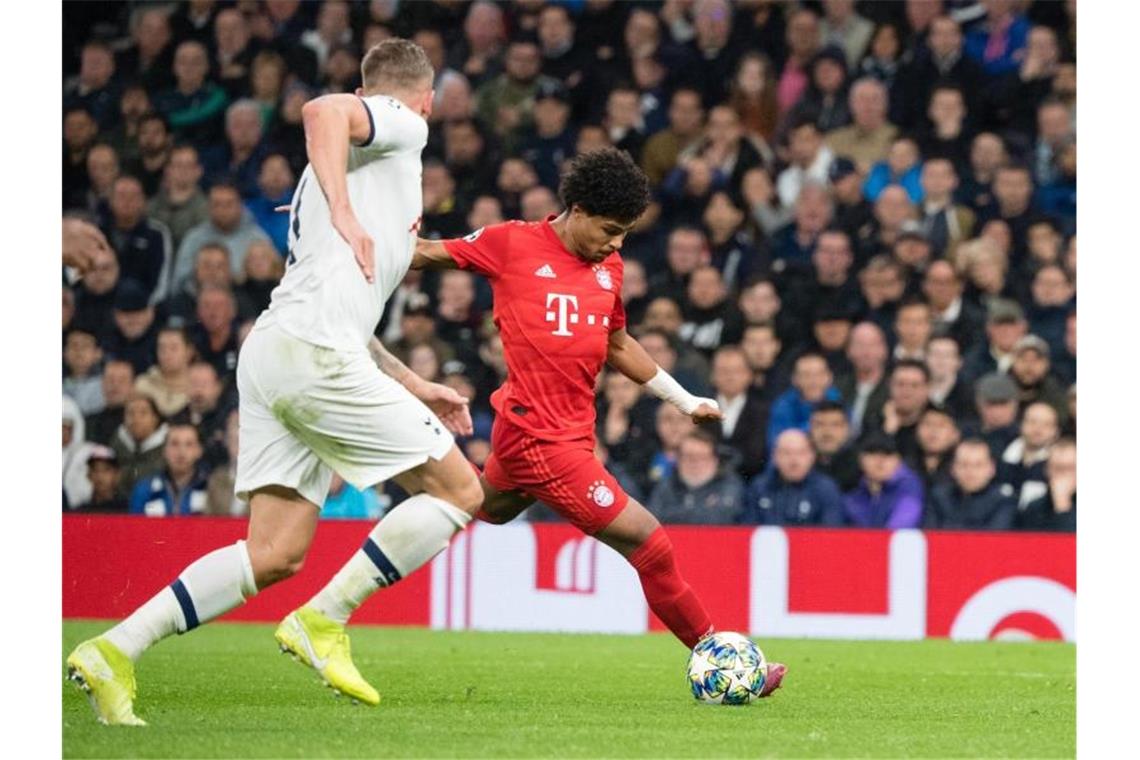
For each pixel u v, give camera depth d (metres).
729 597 37.19
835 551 37.22
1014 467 40.41
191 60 49.56
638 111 49.50
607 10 50.66
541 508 41.06
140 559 36.81
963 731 20.09
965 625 36.94
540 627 37.34
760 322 43.97
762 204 46.97
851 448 39.88
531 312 22.12
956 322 44.03
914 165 47.41
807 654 32.22
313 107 17.98
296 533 19.12
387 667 27.75
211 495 41.31
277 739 17.61
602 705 22.17
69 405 42.78
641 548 22.31
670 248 45.12
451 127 48.53
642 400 41.19
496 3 50.44
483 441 41.06
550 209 46.78
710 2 50.00
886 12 50.06
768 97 48.97
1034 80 49.28
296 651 18.88
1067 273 46.53
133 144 48.84
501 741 17.88
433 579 37.53
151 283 46.84
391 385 18.81
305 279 18.62
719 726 19.83
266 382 18.67
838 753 17.59
